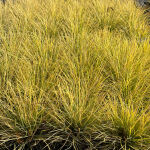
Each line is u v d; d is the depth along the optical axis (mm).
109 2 3174
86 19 2764
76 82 1680
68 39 2123
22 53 1981
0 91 1595
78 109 1463
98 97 1591
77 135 1438
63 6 2990
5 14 2771
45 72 1746
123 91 1711
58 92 1633
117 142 1432
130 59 1813
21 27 2529
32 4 2984
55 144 1471
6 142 1448
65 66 1854
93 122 1468
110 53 1913
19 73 1720
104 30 2426
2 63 1791
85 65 1849
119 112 1508
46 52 1861
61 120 1483
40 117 1505
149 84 1709
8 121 1444
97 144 1401
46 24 2445
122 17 2891
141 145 1331
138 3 3531
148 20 3105
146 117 1430
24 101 1496
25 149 1434
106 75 1833
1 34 2314
